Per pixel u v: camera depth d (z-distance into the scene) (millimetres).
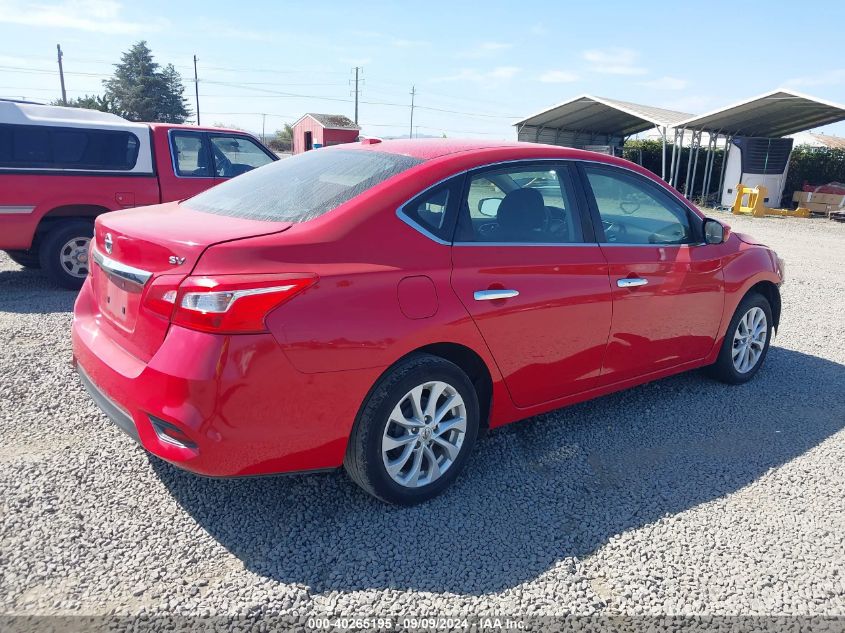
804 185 25672
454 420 3227
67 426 3836
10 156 6695
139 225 3016
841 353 5980
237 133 8211
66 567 2643
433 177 3188
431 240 3080
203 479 3334
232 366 2529
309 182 3324
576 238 3709
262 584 2604
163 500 3137
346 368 2752
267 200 3266
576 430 4117
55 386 4398
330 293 2713
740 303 4809
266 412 2621
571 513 3193
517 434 4016
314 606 2502
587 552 2898
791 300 8328
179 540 2850
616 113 28969
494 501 3270
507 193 3455
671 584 2715
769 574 2795
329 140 44625
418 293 2955
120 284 2953
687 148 29750
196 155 7848
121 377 2762
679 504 3311
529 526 3070
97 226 3340
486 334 3207
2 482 3203
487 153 3455
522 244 3430
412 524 3041
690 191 27406
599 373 3895
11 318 5977
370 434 2904
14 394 4227
